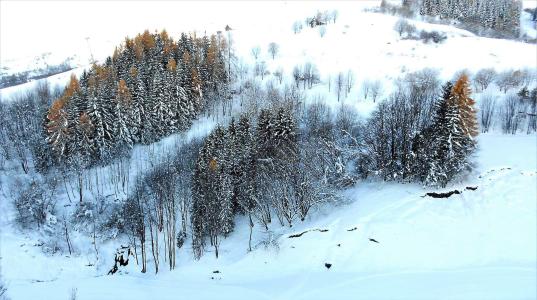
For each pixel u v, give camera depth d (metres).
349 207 64.00
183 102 97.50
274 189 66.69
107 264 70.12
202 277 61.12
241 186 70.25
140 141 94.88
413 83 111.94
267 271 58.03
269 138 71.88
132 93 93.50
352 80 121.88
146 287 60.00
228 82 120.19
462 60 131.38
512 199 60.06
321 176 67.44
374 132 71.94
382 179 68.62
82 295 58.72
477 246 54.25
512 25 176.62
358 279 51.34
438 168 61.75
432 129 64.19
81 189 79.00
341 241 57.69
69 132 83.75
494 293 46.03
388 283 49.88
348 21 172.50
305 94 116.19
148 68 102.69
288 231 64.12
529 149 72.31
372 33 158.00
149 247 72.31
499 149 72.75
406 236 56.28
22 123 96.31
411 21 170.25
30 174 85.12
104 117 87.50
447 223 57.59
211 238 67.62
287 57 144.50
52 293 60.44
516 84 110.44
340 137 80.12
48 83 131.62
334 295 49.06
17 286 62.97
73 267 68.69
